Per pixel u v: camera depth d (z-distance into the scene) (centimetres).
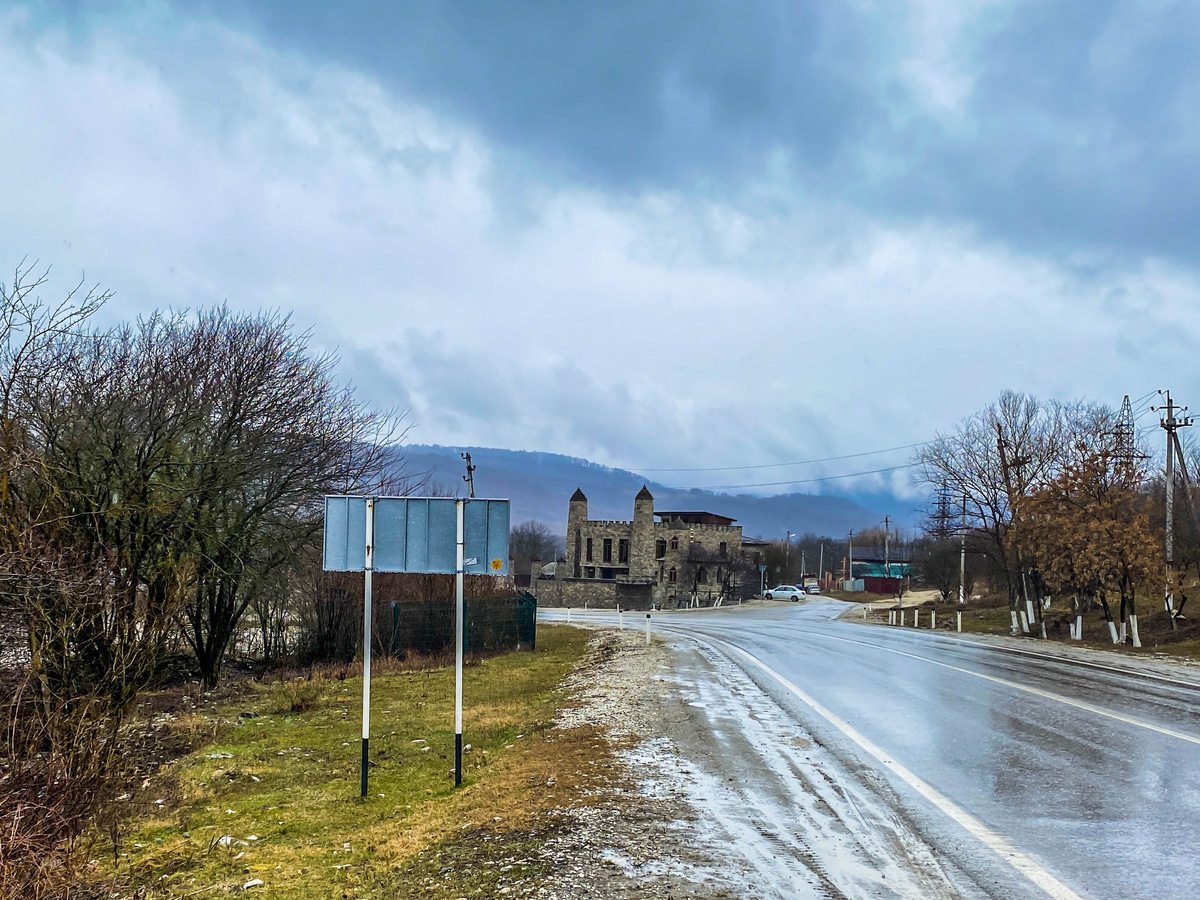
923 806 783
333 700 1664
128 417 1530
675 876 600
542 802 793
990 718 1255
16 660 1028
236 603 2116
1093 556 2827
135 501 1469
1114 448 3155
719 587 8069
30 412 1309
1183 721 1228
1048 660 2197
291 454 1908
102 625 1114
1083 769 927
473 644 2675
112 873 680
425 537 930
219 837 769
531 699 1582
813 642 2788
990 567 5703
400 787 939
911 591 8575
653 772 905
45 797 709
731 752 1010
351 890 614
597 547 8256
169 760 1138
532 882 592
